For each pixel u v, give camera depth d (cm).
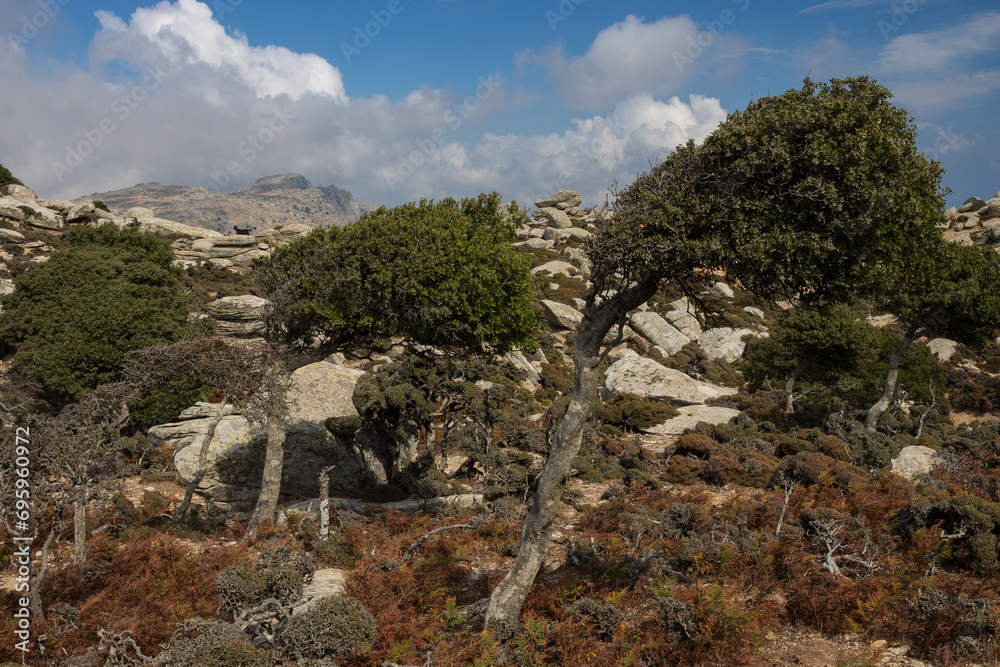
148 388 1302
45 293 2589
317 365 2153
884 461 1933
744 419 2905
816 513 1173
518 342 1530
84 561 1100
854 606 879
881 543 1103
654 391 3412
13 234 5306
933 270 807
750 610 871
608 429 2719
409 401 1911
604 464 2111
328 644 727
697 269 802
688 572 1027
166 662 649
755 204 709
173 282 2973
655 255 761
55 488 1057
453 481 1927
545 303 5319
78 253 2816
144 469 1997
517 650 822
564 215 9488
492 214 1574
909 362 3594
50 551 1270
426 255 1346
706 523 1245
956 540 1056
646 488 1808
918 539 1063
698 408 3212
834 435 2384
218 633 670
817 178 680
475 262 1398
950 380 4391
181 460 1811
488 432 2042
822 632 858
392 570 1138
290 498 1794
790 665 777
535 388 3841
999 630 765
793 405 3434
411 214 1511
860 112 698
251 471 1786
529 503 1645
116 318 2433
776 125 709
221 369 1393
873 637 826
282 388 1466
